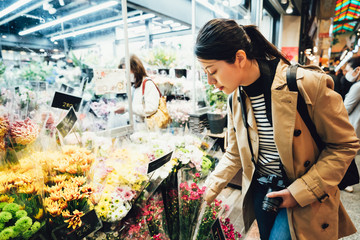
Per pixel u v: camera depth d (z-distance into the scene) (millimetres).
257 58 931
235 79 863
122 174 958
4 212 599
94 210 770
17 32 1522
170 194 1231
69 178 793
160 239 1019
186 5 3941
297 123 873
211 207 1284
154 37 4711
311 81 811
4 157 791
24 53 1571
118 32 2002
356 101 2857
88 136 1004
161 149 1216
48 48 1709
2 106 852
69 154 854
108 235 853
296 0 4035
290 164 926
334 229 952
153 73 3084
